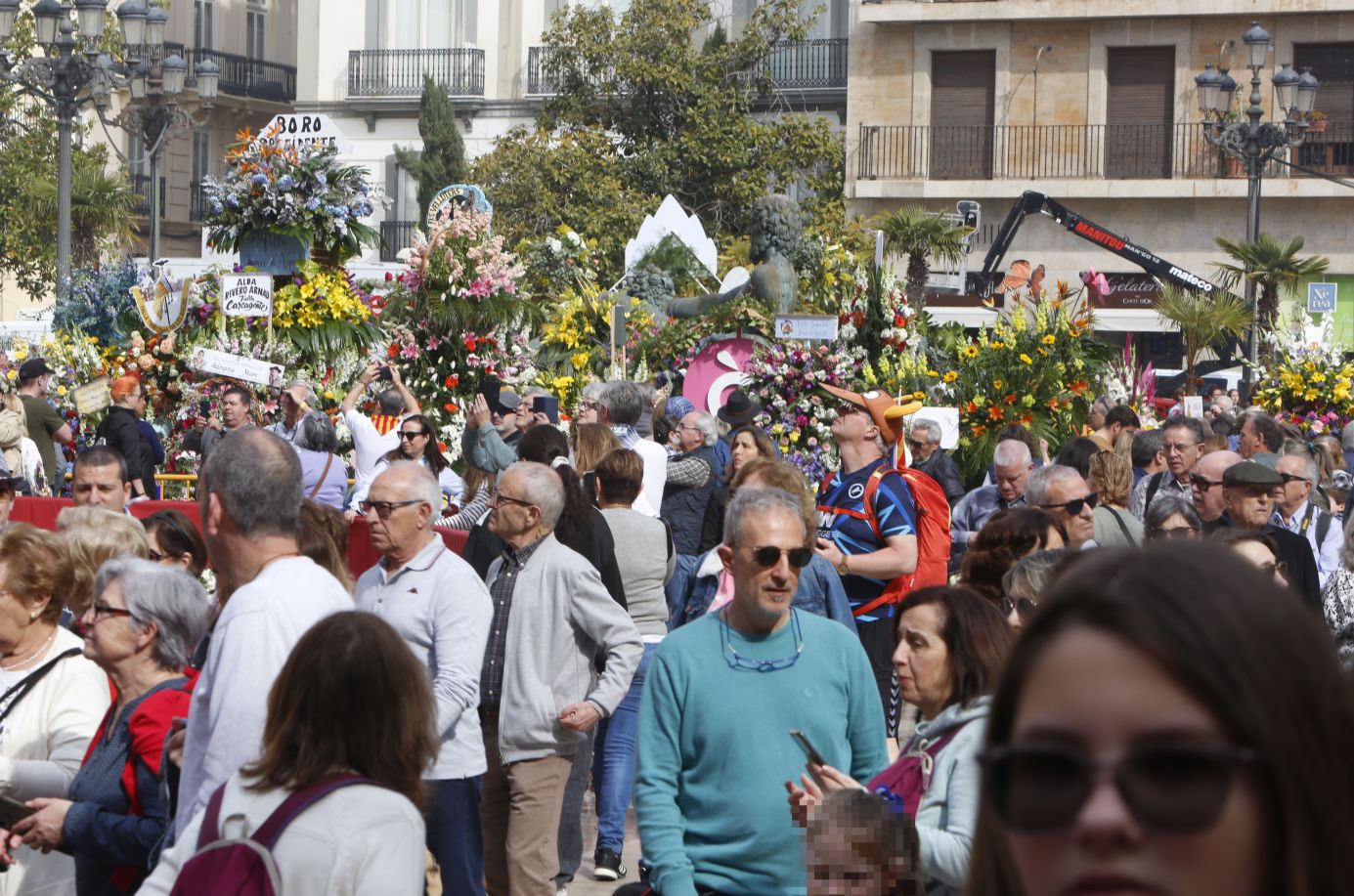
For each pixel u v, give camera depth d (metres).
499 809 8.08
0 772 5.97
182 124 35.19
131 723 5.52
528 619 7.87
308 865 4.07
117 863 5.56
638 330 21.80
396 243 56.44
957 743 4.97
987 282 42.34
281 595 5.16
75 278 26.59
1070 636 1.54
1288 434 13.89
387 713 4.28
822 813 3.64
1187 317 31.77
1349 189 45.19
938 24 48.03
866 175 48.66
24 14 47.00
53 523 15.12
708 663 5.55
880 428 9.55
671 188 48.97
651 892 5.50
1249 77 46.12
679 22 49.25
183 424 20.08
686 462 12.14
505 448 12.37
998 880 1.74
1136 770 1.49
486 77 56.72
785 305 22.61
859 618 9.17
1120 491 10.17
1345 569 8.30
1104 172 47.16
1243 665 1.48
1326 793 1.49
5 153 47.06
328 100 56.94
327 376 19.67
